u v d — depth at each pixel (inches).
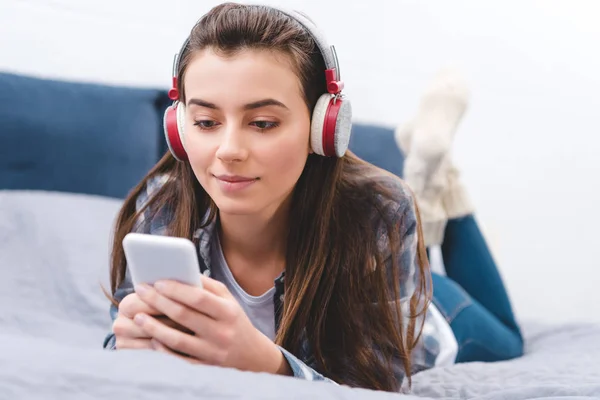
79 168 74.3
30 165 71.6
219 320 30.0
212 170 33.7
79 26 81.2
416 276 44.3
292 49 33.5
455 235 71.2
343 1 96.5
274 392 23.7
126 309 31.2
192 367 25.0
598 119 101.7
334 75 35.2
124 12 84.7
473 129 103.0
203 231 41.5
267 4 35.0
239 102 32.5
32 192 66.2
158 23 87.7
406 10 100.5
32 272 58.5
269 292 41.2
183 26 90.1
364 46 98.2
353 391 26.1
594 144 101.5
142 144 78.8
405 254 43.2
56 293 57.6
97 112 75.9
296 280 39.4
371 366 40.1
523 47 102.4
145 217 42.9
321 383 26.3
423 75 102.6
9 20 76.1
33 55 77.9
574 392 35.0
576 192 101.7
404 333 43.3
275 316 41.6
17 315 52.6
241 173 33.0
